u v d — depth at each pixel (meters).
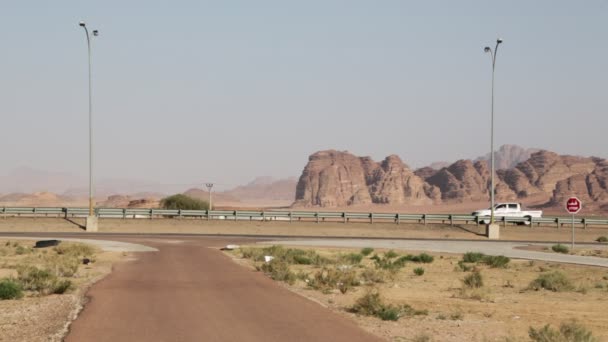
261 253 35.91
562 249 43.88
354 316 15.67
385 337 12.93
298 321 14.23
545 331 12.80
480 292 20.58
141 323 13.82
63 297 18.83
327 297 19.33
